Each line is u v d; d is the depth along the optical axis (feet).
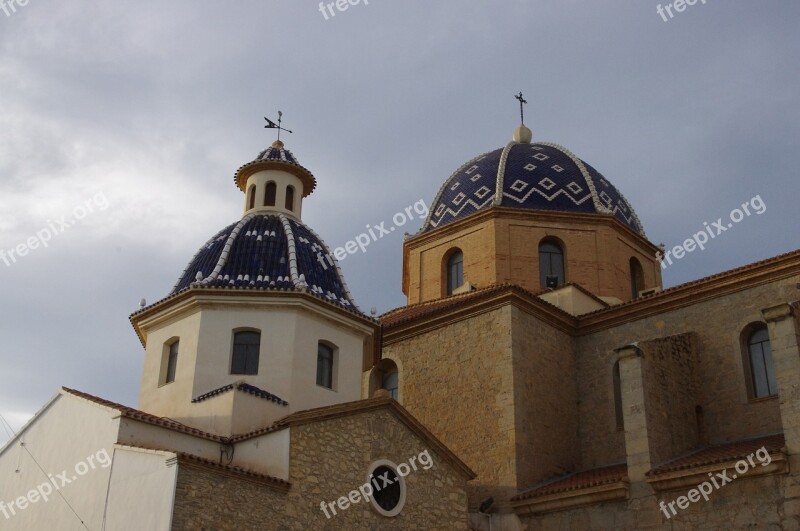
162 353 81.15
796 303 73.20
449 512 74.18
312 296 80.07
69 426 72.18
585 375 94.79
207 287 79.20
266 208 93.50
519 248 110.11
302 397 77.41
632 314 93.40
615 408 91.20
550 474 87.04
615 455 89.15
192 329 79.36
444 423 91.30
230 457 69.77
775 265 84.12
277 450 66.54
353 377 82.64
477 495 85.15
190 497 59.06
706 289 88.48
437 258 116.16
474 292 103.55
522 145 125.29
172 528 57.31
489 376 89.35
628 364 80.38
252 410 73.46
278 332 78.84
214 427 72.84
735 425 83.25
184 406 75.82
